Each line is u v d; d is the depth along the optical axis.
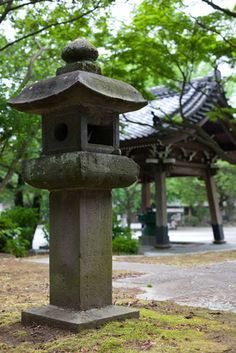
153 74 13.29
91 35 11.81
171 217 38.09
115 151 4.71
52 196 4.70
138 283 7.73
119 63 12.77
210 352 3.65
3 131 11.52
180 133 14.32
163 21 11.36
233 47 11.14
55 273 4.64
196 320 4.79
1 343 4.03
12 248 13.66
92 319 4.29
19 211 16.38
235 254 13.54
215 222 18.25
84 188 4.43
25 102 4.52
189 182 31.66
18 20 10.93
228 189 31.25
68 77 4.30
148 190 18.92
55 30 10.92
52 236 4.68
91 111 4.46
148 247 16.33
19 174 16.88
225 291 6.81
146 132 15.14
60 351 3.72
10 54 14.07
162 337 4.05
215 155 18.11
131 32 11.77
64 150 4.52
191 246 16.97
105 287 4.64
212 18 11.05
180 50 12.17
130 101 4.52
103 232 4.64
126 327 4.29
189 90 17.36
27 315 4.62
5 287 7.36
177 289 7.06
